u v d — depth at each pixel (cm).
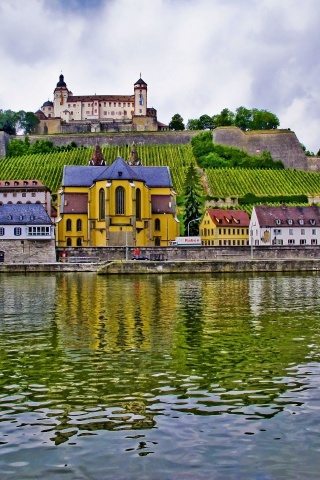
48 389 2438
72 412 2144
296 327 3984
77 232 15138
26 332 3806
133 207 14412
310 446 1827
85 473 1659
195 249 12150
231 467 1689
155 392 2386
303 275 10044
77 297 6069
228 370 2738
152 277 9556
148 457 1756
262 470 1669
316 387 2441
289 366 2809
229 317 4491
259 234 15812
